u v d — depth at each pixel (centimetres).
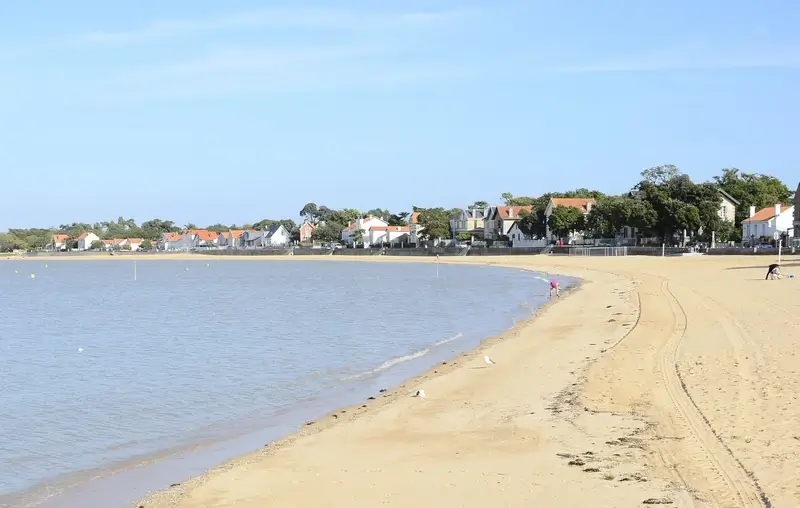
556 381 2316
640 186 12138
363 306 5938
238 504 1358
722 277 6444
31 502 1479
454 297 6594
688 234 11744
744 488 1221
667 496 1220
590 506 1208
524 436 1683
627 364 2439
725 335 2852
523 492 1307
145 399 2467
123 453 1823
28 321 5444
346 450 1684
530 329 3797
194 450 1828
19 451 1853
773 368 2127
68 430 2064
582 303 5069
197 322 5056
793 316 3275
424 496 1329
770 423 1570
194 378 2838
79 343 4059
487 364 2758
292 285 9369
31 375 2997
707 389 1942
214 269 15925
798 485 1210
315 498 1362
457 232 17912
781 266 7625
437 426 1856
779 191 14625
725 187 13838
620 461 1433
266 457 1661
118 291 9194
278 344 3750
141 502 1436
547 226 14475
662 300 4591
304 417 2133
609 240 12662
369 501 1323
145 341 4066
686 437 1540
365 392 2458
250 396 2469
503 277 9481
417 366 2945
